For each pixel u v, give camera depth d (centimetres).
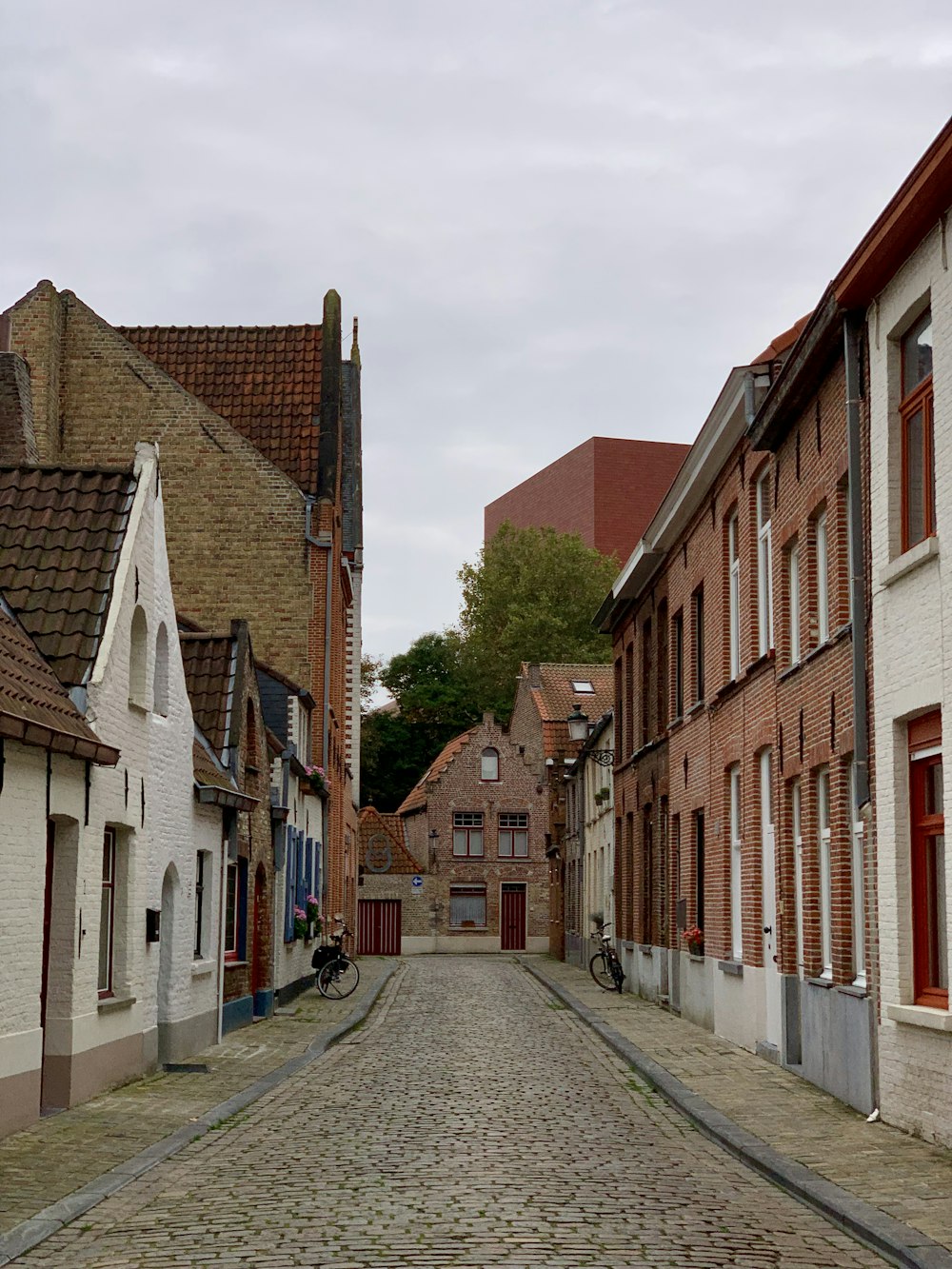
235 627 2162
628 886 3192
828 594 1511
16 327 3020
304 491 3156
